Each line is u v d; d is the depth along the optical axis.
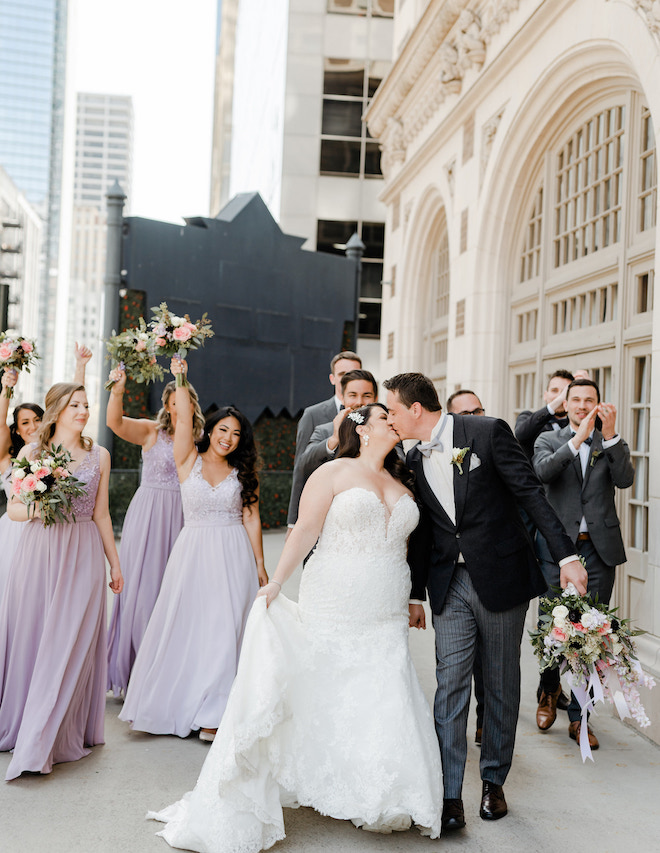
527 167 7.61
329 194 22.97
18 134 143.62
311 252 14.02
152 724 4.14
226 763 2.89
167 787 3.50
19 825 3.09
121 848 2.94
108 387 4.94
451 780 3.18
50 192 144.75
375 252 23.00
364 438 3.35
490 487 3.29
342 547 3.20
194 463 4.50
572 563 3.23
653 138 5.41
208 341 12.59
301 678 3.08
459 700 3.26
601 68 5.91
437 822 2.97
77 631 3.76
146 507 5.02
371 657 3.14
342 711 3.05
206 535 4.39
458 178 9.23
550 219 7.21
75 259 189.88
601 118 6.32
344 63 23.03
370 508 3.18
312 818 3.28
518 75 7.32
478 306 8.37
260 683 2.92
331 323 14.39
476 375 8.36
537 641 3.29
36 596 3.81
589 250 6.41
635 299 5.54
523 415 5.17
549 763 3.92
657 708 4.21
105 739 4.12
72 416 4.00
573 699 4.30
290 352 13.78
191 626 4.28
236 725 2.88
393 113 12.30
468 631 3.30
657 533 4.46
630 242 5.60
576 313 6.63
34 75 144.00
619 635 3.16
